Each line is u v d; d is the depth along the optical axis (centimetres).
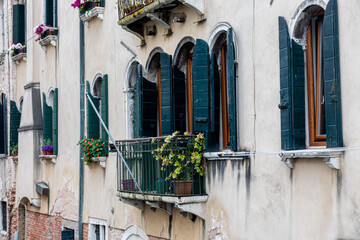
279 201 1012
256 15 1081
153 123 1390
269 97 1047
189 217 1251
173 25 1338
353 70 855
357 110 849
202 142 1194
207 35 1219
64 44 1944
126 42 1549
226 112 1201
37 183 2106
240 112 1126
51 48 2056
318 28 970
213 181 1195
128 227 1525
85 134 1792
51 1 2052
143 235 1451
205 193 1219
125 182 1400
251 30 1095
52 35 1995
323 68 957
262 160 1057
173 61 1327
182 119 1290
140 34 1455
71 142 1880
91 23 1756
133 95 1555
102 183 1670
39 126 2142
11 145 2462
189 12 1280
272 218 1028
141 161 1352
